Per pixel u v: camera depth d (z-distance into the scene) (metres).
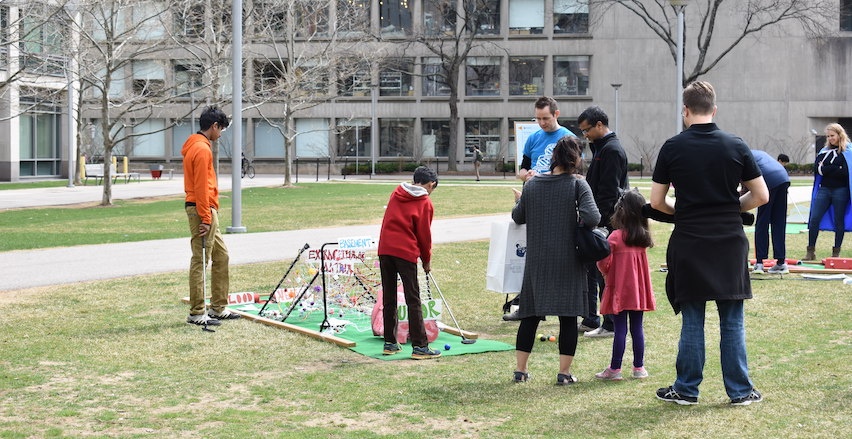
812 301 10.98
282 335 9.38
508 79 62.03
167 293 11.82
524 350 7.48
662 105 60.19
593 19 60.28
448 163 61.91
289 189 38.44
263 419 6.41
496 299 11.49
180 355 8.48
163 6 32.69
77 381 7.51
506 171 59.72
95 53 40.28
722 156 6.48
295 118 63.84
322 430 6.12
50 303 11.09
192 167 9.80
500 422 6.30
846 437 5.81
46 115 49.25
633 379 7.53
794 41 58.69
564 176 7.41
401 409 6.66
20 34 28.17
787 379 7.30
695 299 6.51
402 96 62.97
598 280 9.44
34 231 20.75
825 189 14.67
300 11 46.72
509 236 9.24
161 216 25.31
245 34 36.62
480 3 58.34
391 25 62.03
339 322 9.64
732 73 59.38
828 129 14.62
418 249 8.46
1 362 8.16
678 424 6.16
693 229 6.54
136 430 6.14
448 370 7.92
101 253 15.92
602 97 60.78
